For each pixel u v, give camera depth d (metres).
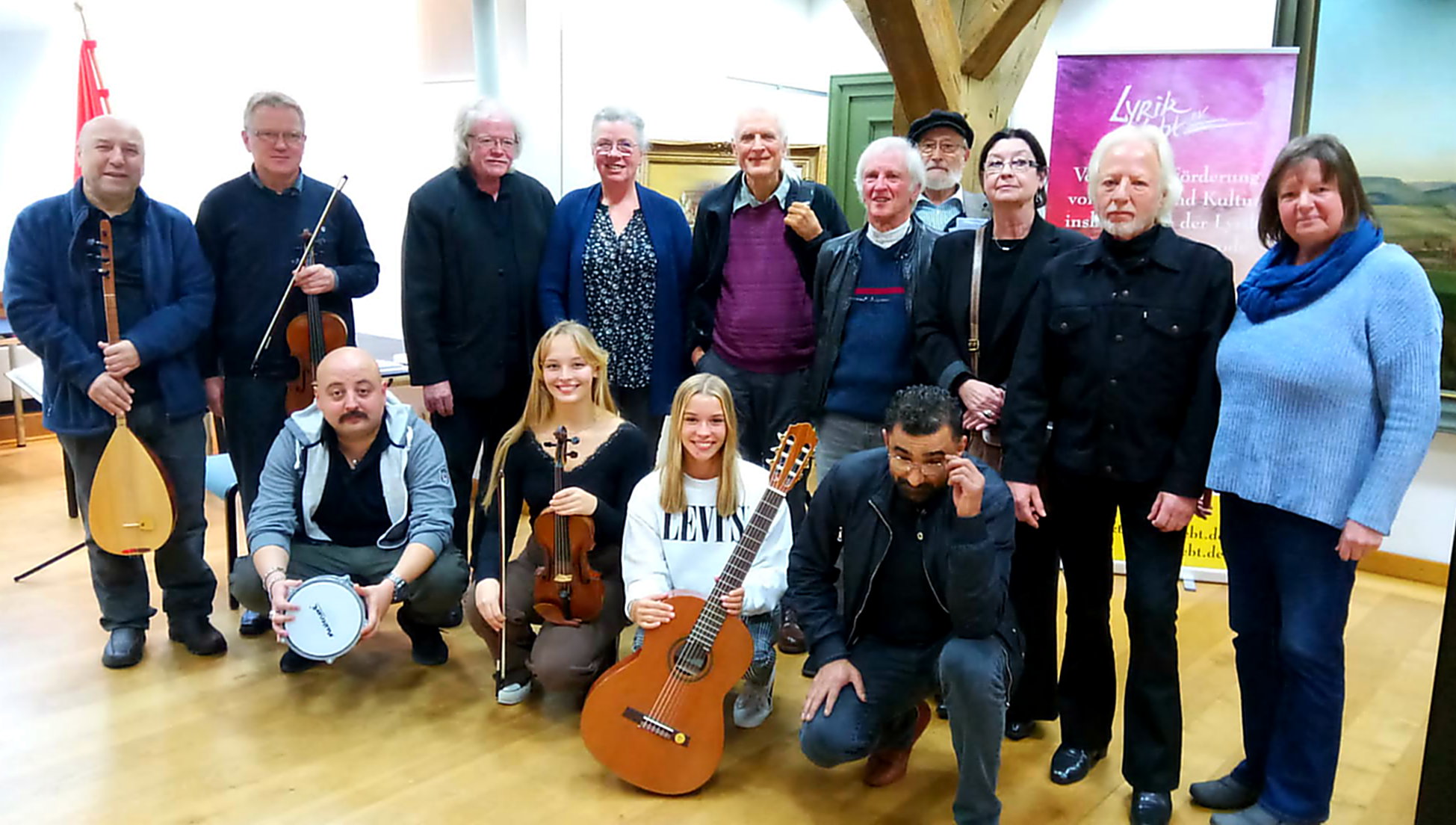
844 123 5.54
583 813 2.10
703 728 2.16
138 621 2.78
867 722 2.02
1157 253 1.95
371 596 2.45
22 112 4.77
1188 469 1.93
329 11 4.75
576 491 2.37
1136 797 2.08
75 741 2.35
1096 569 2.16
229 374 2.86
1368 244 1.81
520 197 2.91
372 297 5.01
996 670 1.88
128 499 2.57
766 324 2.79
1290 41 3.70
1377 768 2.35
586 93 4.33
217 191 2.80
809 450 2.17
